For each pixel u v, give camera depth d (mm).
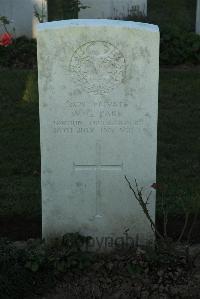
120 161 4707
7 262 4473
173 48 9711
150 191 4770
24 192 5859
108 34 4410
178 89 8570
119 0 11117
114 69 4492
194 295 4402
